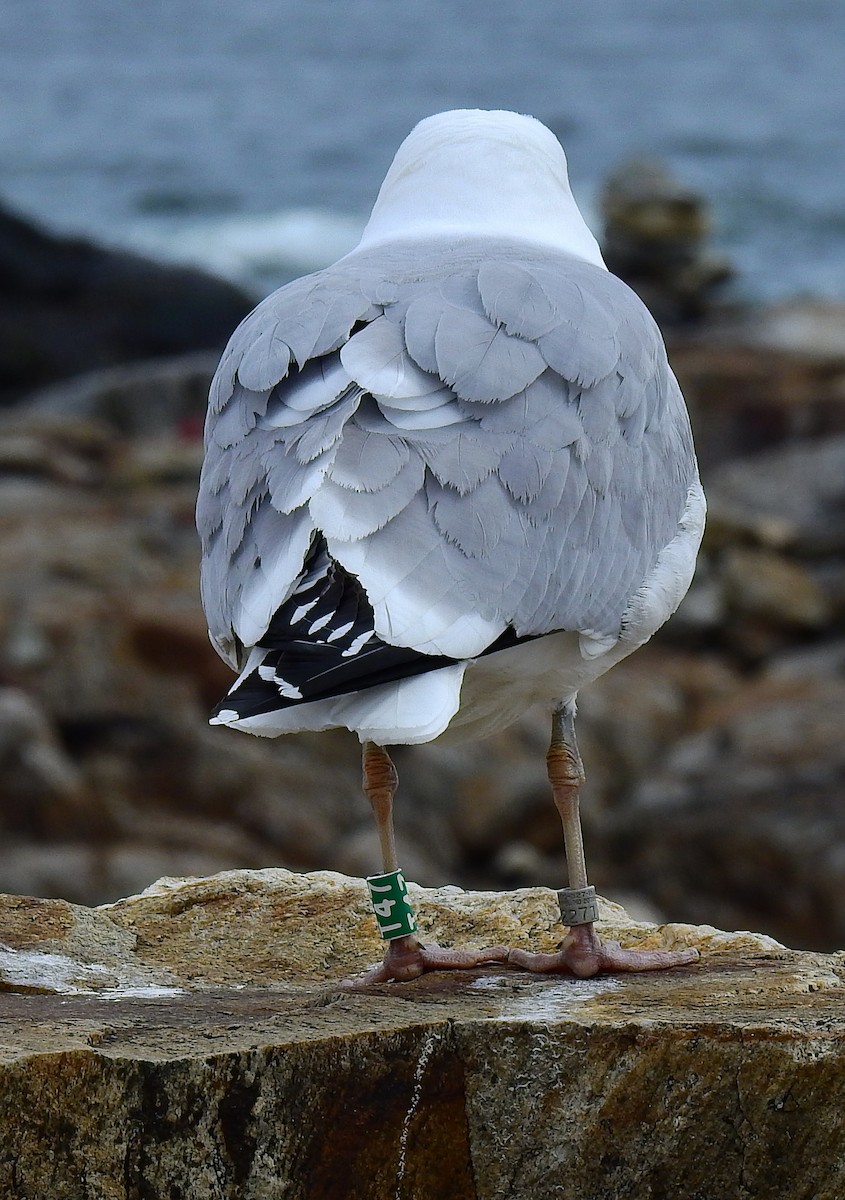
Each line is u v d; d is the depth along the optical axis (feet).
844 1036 18.11
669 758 65.57
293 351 19.74
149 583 76.69
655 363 21.45
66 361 138.21
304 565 17.83
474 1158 18.79
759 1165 18.38
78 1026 19.21
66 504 91.45
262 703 16.93
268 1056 18.33
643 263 139.64
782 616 79.66
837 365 115.75
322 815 61.41
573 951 21.66
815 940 55.47
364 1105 18.63
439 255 21.98
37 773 58.49
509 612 18.33
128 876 55.31
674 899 58.23
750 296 177.37
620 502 20.07
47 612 67.26
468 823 62.69
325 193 258.98
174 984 22.91
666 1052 18.37
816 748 62.23
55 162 294.66
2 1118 17.67
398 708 16.93
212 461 20.56
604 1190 18.70
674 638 79.05
